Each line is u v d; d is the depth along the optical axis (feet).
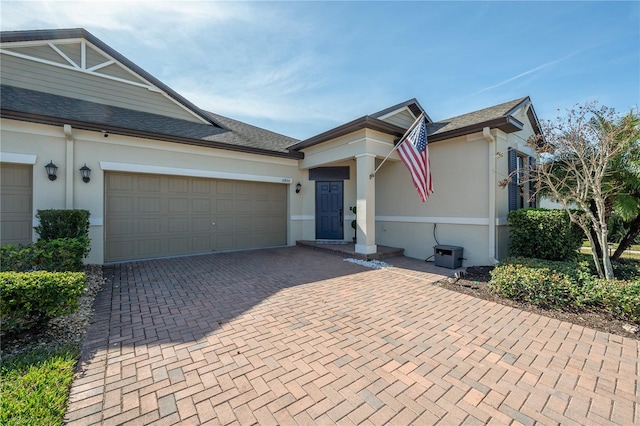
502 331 12.25
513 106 25.85
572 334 11.97
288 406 7.62
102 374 8.89
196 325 12.59
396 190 30.68
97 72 27.91
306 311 14.32
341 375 9.02
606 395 8.17
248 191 32.65
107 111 27.14
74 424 6.86
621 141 16.03
